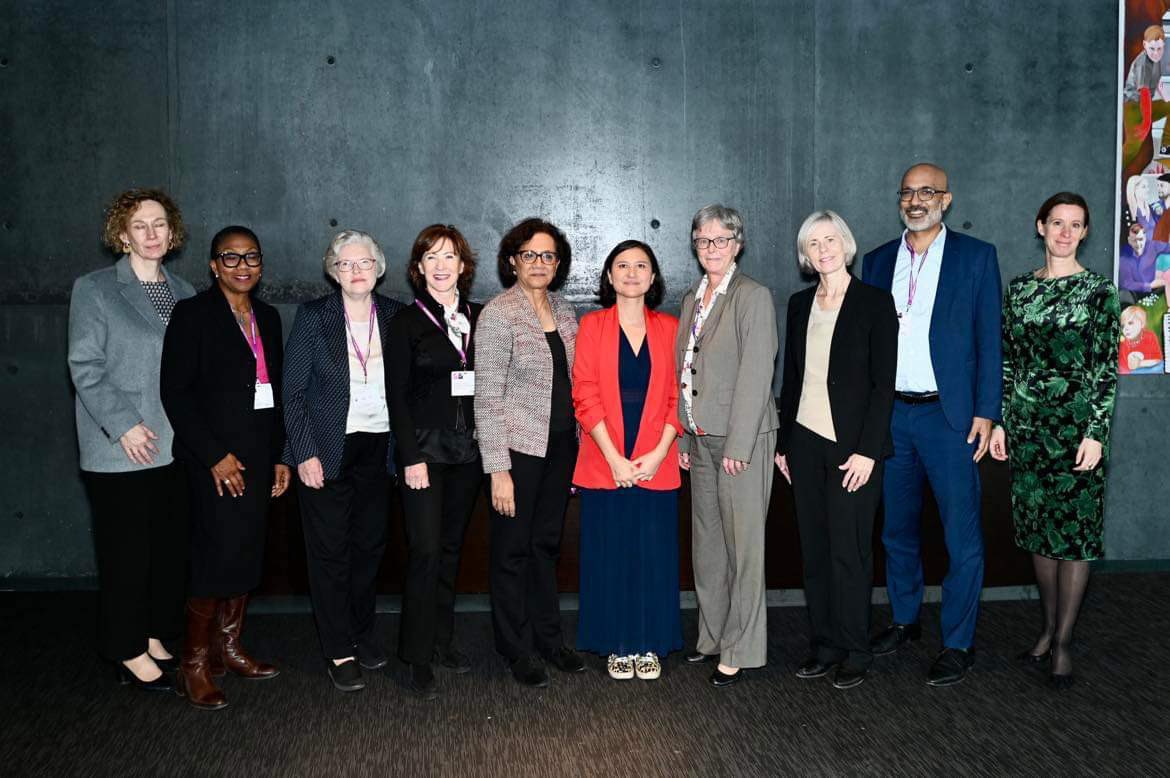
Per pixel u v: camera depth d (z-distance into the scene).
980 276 3.61
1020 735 3.10
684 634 4.23
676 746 3.03
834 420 3.43
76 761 2.94
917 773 2.83
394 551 4.80
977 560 3.64
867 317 3.40
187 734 3.14
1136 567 5.30
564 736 3.11
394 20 5.10
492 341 3.41
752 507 3.46
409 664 3.53
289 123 5.11
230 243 3.38
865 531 3.47
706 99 5.20
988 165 5.32
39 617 4.52
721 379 3.46
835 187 5.27
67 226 5.12
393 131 5.13
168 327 3.35
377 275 3.54
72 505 5.21
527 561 3.61
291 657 3.93
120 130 5.09
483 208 5.18
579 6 5.14
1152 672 3.66
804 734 3.12
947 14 5.26
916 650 3.95
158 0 5.06
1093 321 3.43
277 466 3.69
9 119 5.09
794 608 4.62
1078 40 5.32
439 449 3.39
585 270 5.23
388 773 2.85
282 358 3.62
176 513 3.66
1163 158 5.36
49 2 5.05
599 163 5.19
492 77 5.14
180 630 3.71
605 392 3.52
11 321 5.14
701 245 3.49
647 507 3.60
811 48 5.22
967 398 3.61
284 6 5.07
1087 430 3.44
